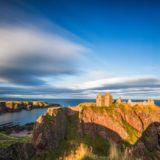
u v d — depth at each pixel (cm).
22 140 13475
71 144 13738
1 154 10331
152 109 19550
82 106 18125
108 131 16575
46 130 13575
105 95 19525
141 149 15112
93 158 2511
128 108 19175
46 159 12031
